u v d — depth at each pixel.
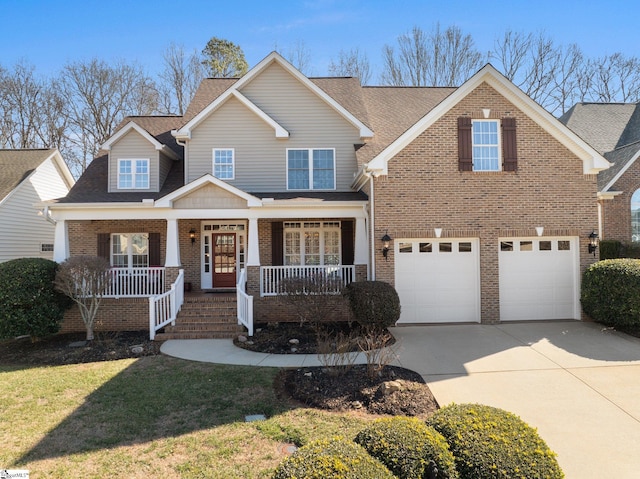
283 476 3.00
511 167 12.01
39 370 8.70
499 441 3.54
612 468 4.54
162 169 15.43
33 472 4.54
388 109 17.05
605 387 6.90
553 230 12.04
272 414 6.04
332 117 15.19
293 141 15.08
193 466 4.62
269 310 12.73
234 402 6.51
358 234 12.80
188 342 10.71
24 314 10.74
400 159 11.93
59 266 11.31
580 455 4.80
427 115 11.89
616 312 10.50
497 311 11.98
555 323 11.72
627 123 20.34
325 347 7.84
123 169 15.06
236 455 4.86
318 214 12.70
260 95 15.23
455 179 11.97
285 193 14.59
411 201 11.92
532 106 11.96
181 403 6.48
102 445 5.15
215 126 15.00
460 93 11.92
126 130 14.90
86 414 6.11
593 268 11.27
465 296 12.17
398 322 12.05
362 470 3.00
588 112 20.98
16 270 10.85
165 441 5.23
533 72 33.22
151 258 14.82
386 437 3.53
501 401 6.40
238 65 36.50
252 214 12.65
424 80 33.84
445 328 11.41
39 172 20.02
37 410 6.30
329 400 6.48
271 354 9.38
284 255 14.89
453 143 12.02
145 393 6.95
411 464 3.26
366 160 13.33
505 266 12.15
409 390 6.75
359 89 17.64
